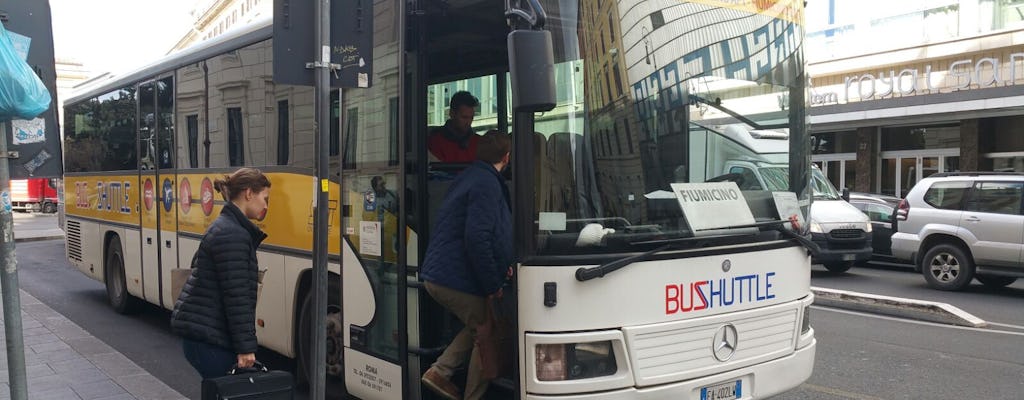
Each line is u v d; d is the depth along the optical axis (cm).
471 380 449
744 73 454
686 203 418
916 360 745
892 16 2066
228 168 700
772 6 475
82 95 1123
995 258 1145
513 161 387
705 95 435
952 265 1205
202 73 755
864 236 1338
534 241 384
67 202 1202
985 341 831
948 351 784
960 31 1916
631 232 399
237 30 697
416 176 481
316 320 395
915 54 1997
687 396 410
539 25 371
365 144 517
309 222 580
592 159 395
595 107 397
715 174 436
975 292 1198
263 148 646
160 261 855
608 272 385
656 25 420
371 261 509
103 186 1035
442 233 448
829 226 1320
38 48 421
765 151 462
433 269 444
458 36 532
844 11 2186
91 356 718
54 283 1361
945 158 2073
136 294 934
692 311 413
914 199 1271
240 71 684
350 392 536
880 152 2233
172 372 719
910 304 977
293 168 602
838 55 2188
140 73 904
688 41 432
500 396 473
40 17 422
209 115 741
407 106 479
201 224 750
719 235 426
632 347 392
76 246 1161
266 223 648
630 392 392
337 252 548
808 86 502
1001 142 1966
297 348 618
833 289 1191
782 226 459
